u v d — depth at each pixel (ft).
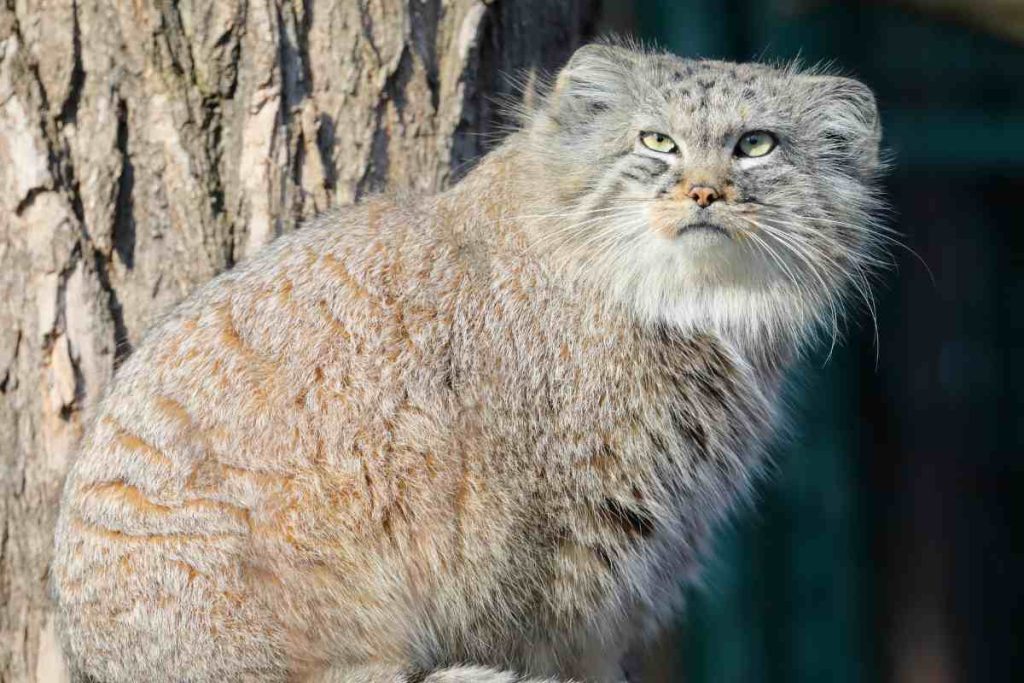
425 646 26.02
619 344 26.48
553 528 26.16
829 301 28.30
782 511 51.29
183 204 27.63
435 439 25.46
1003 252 55.77
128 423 25.35
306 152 28.27
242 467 24.71
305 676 24.91
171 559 24.45
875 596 52.80
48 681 27.58
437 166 29.19
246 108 27.86
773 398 28.71
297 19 28.07
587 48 27.76
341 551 24.98
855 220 28.53
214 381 25.20
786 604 50.75
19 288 27.32
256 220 27.91
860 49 52.70
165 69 27.48
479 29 29.53
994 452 55.16
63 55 27.14
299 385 25.12
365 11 28.48
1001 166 54.70
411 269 26.22
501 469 25.81
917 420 54.08
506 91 30.27
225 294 26.05
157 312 27.63
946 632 53.83
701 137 26.71
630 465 26.48
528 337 26.23
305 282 25.91
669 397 26.81
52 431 27.43
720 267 26.78
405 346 25.64
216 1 27.55
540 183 27.25
